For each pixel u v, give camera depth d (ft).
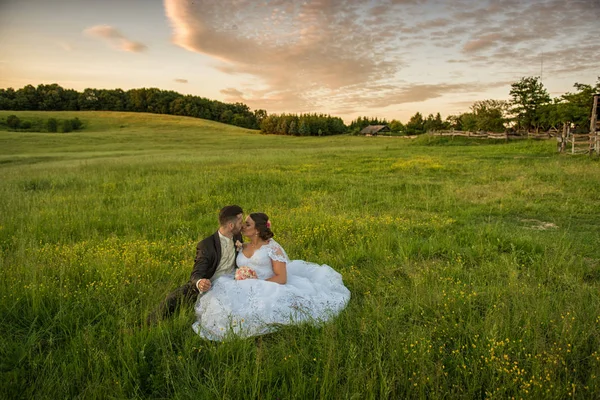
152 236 26.32
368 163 73.92
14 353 11.57
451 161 71.51
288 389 10.20
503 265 19.04
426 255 21.58
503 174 51.98
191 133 295.69
